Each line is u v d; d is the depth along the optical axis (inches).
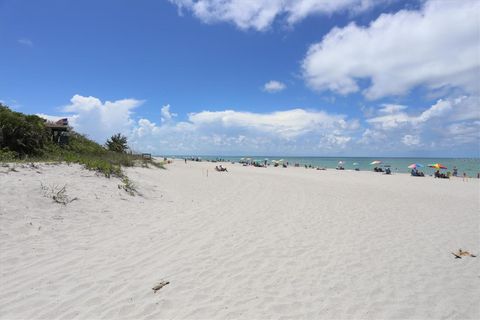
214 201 481.4
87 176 445.4
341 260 255.4
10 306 166.2
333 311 178.1
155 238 285.7
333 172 1660.9
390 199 606.2
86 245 256.8
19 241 244.8
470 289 214.7
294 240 300.8
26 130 579.2
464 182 1131.9
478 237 342.3
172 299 181.6
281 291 198.2
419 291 208.5
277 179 957.2
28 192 327.0
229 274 218.8
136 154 1145.4
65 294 181.2
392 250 286.5
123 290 189.0
